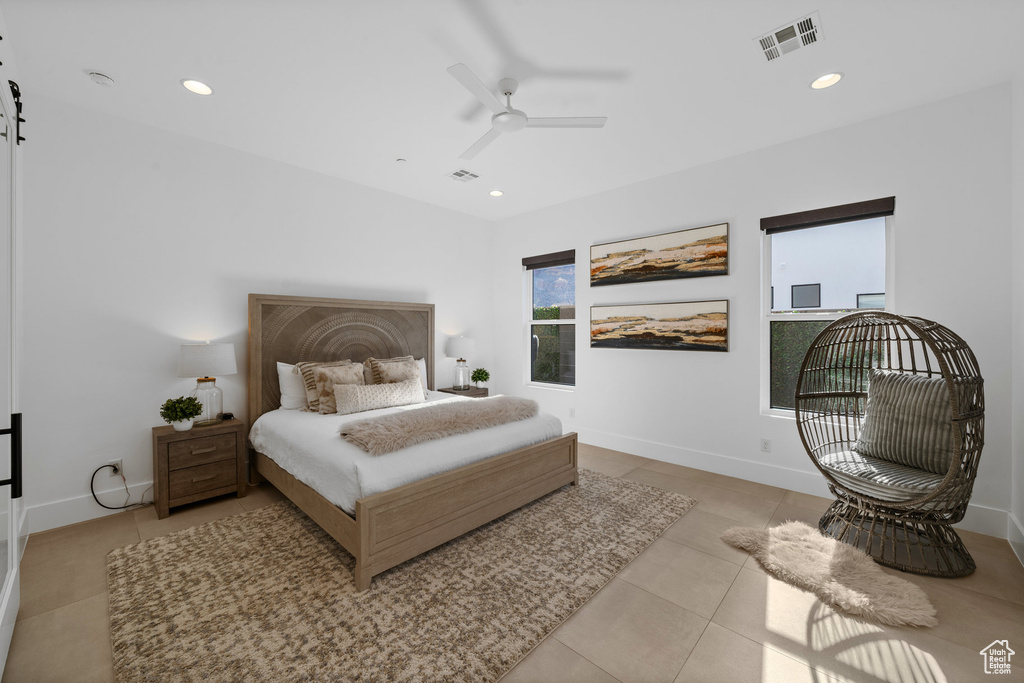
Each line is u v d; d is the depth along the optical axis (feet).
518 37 6.61
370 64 7.30
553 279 16.02
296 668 4.92
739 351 11.22
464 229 16.66
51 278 8.45
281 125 9.53
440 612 5.90
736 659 5.09
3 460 5.18
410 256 14.89
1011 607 5.95
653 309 12.73
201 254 10.37
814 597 6.28
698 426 12.00
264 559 7.24
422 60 7.18
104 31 6.46
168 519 8.85
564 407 15.37
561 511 9.18
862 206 9.31
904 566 6.86
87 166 8.82
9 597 5.21
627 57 7.09
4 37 6.31
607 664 5.03
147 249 9.59
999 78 7.74
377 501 6.50
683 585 6.59
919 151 8.68
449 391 15.56
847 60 7.18
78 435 8.77
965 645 5.27
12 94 5.79
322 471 7.51
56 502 8.49
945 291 8.43
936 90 8.13
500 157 11.27
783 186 10.41
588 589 6.43
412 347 14.65
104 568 7.03
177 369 10.01
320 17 6.17
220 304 10.70
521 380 16.84
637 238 13.05
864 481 7.31
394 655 5.13
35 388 8.30
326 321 12.40
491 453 8.59
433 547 7.30
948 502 6.66
